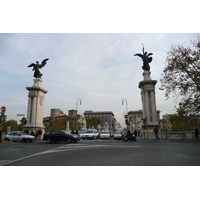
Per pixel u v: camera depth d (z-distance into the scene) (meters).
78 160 9.21
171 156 10.08
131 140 25.75
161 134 28.77
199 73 16.30
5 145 19.44
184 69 16.72
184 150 12.74
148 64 36.56
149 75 34.81
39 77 39.44
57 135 21.86
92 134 33.84
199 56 16.53
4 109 23.12
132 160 8.98
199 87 16.45
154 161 8.66
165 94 18.33
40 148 15.55
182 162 8.32
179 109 17.98
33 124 35.16
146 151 12.41
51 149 14.45
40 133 33.09
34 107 36.00
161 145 16.91
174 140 24.81
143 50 38.00
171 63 17.64
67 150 13.41
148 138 29.16
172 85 17.70
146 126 29.88
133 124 66.44
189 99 16.98
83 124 72.50
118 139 31.25
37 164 8.38
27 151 13.51
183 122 19.59
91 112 156.25
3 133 31.41
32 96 36.56
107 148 14.38
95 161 8.86
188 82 16.98
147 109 32.44
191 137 26.02
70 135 21.72
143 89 34.03
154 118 31.70
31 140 26.38
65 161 9.02
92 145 17.36
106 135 34.06
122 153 11.47
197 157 9.66
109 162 8.54
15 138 26.02
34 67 39.53
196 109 16.83
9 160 9.63
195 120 17.59
